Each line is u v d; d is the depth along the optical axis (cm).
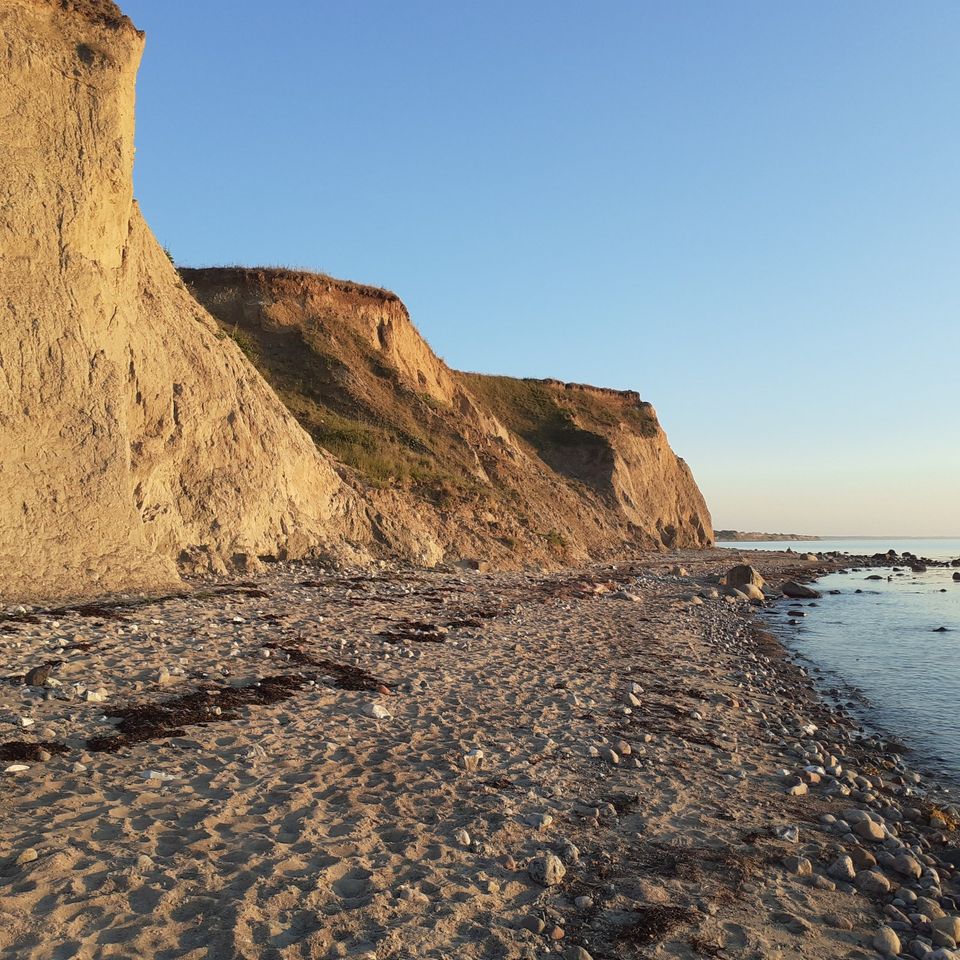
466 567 3169
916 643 2172
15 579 1490
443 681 1170
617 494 6912
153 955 423
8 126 1761
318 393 4262
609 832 673
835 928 547
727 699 1280
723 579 3803
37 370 1686
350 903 503
